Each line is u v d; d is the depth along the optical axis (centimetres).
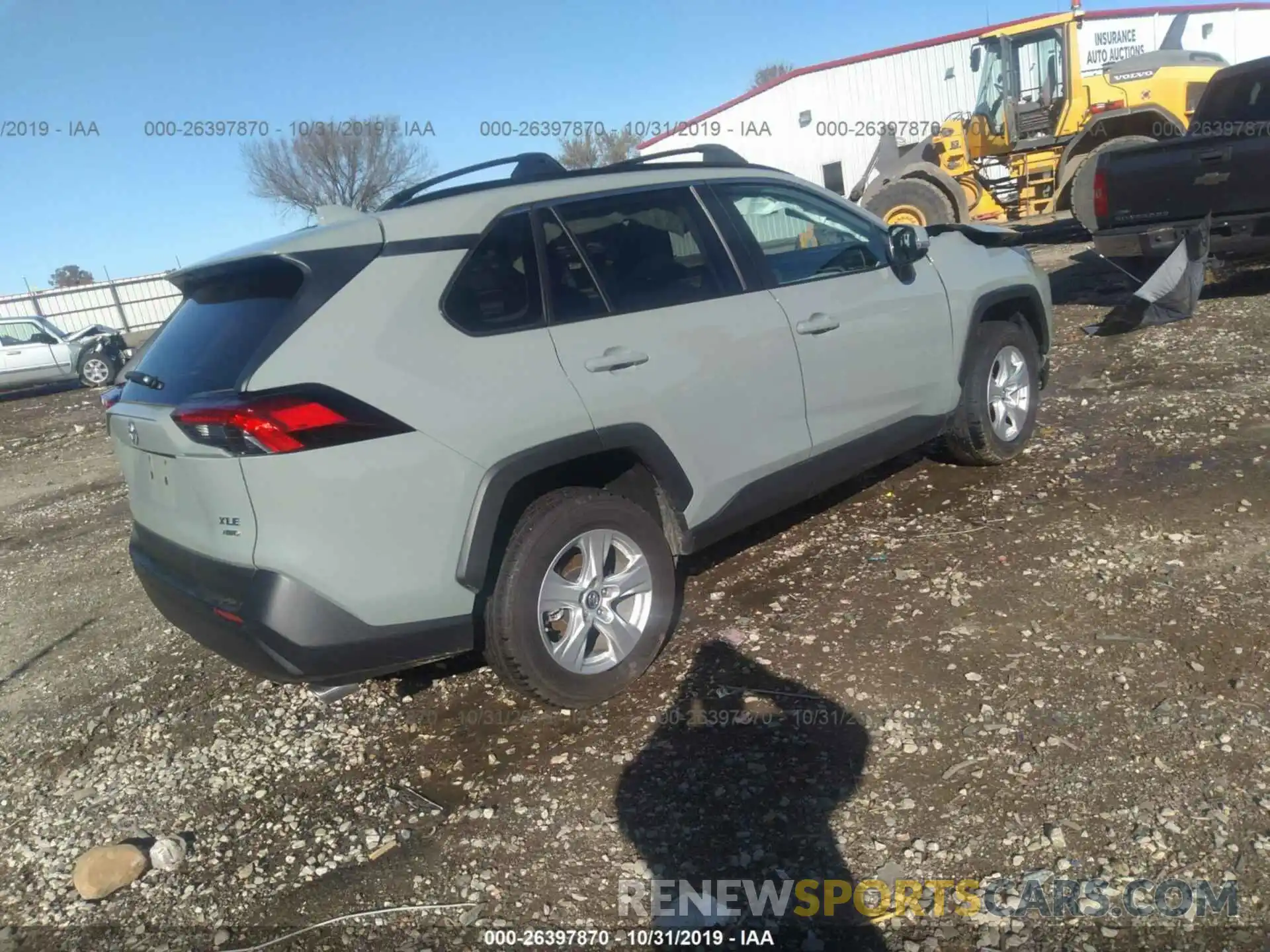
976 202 1441
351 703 391
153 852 309
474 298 324
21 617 562
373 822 314
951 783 288
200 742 382
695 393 365
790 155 2259
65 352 1912
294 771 351
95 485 931
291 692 411
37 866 319
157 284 3002
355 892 283
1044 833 264
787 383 399
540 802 309
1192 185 805
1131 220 856
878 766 300
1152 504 452
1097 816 267
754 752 316
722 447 378
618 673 355
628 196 376
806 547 466
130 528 733
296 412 283
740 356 381
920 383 464
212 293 340
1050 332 551
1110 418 587
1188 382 640
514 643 329
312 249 309
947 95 2019
